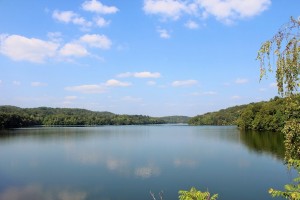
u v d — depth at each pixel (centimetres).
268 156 4000
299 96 723
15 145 6025
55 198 2267
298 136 753
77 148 5438
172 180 2752
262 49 720
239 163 3525
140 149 5191
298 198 674
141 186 2562
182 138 7712
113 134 9931
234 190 2397
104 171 3198
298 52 691
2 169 3378
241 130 10850
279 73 710
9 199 2256
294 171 2984
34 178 2908
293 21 698
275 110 9075
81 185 2625
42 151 4984
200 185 2564
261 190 2386
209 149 4981
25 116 17925
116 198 2247
